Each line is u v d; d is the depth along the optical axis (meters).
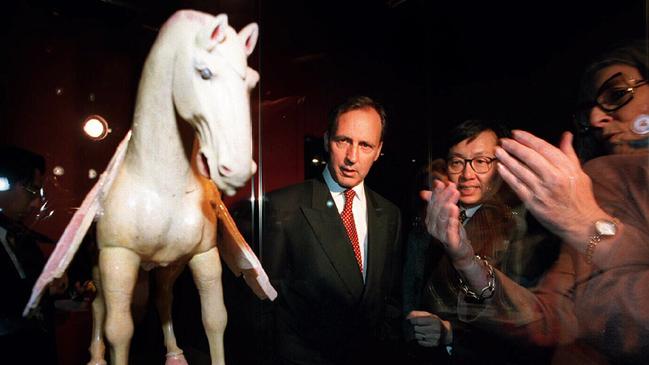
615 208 0.86
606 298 0.83
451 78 1.57
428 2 1.56
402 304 1.32
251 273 0.93
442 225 1.04
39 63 1.13
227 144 0.66
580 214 0.81
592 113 0.92
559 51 1.38
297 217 1.28
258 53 1.44
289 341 1.25
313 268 1.24
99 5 1.17
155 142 0.77
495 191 1.20
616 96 0.89
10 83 1.09
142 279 0.96
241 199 1.39
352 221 1.28
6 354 0.90
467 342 1.17
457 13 1.55
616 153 0.90
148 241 0.78
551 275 0.99
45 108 1.14
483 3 1.51
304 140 1.54
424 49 1.57
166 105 0.75
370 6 1.58
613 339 0.84
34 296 0.75
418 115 1.56
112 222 0.77
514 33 1.46
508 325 1.03
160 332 1.23
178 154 0.78
